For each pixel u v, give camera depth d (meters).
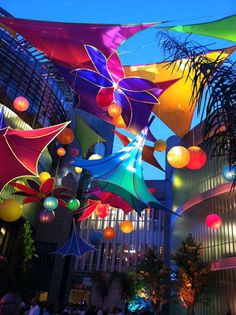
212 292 20.31
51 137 7.88
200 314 21.19
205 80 3.93
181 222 26.03
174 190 28.53
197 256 20.84
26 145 7.77
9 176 8.02
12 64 23.47
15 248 23.70
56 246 33.84
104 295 40.94
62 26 8.35
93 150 44.47
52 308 12.66
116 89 10.38
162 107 12.27
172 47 4.41
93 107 12.45
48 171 32.50
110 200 12.83
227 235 20.05
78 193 38.25
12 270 22.95
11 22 8.59
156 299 24.17
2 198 22.06
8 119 23.61
